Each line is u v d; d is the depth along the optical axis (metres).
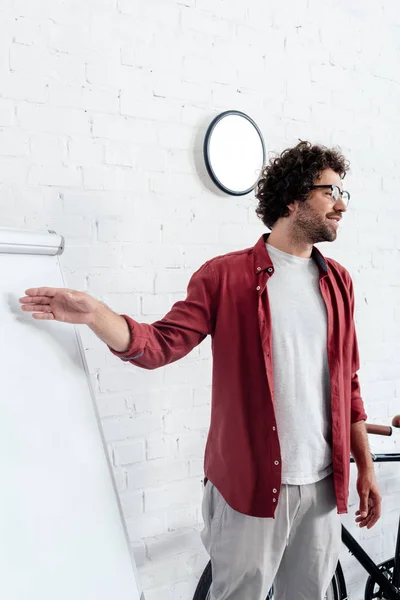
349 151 1.89
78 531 0.95
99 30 1.43
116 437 1.52
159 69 1.52
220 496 1.26
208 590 1.53
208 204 1.63
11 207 1.35
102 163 1.46
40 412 0.96
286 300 1.26
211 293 1.26
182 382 1.62
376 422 2.01
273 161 1.45
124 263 1.51
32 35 1.35
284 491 1.22
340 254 1.90
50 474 0.94
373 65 1.93
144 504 1.57
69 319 1.01
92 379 1.48
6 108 1.33
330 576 1.32
